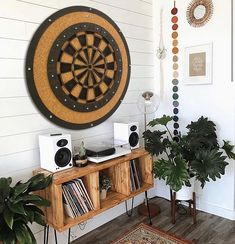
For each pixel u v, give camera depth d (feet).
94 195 6.88
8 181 5.33
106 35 8.29
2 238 4.67
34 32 6.57
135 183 8.23
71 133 7.66
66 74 7.29
